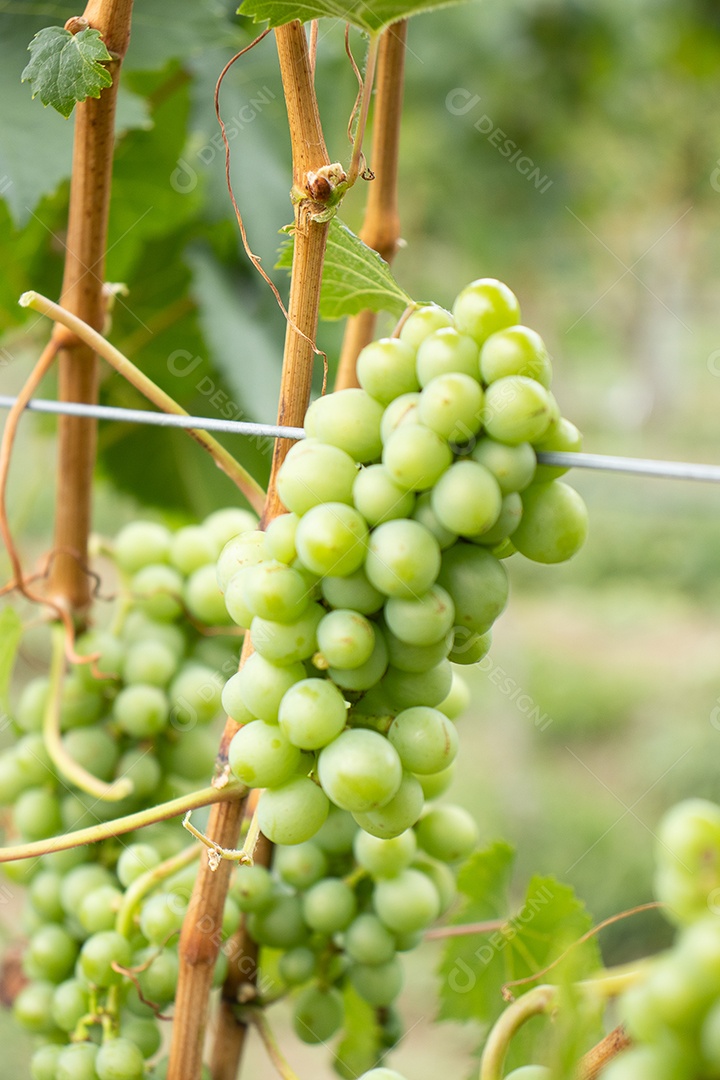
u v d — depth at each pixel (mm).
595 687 3053
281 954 663
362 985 645
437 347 537
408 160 2912
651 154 3561
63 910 675
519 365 531
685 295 4922
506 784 2582
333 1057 672
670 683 3104
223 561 568
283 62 549
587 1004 500
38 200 729
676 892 472
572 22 2783
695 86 3189
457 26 2650
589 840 2367
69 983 643
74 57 614
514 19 2740
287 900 641
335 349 934
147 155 866
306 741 538
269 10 546
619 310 4977
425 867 646
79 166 644
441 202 3059
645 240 4684
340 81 971
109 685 708
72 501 701
